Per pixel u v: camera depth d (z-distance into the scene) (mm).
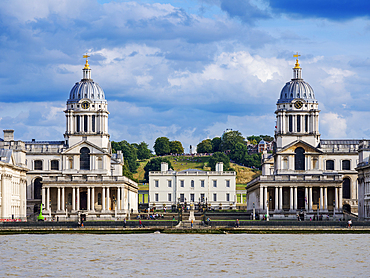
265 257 110750
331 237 141250
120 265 102188
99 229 156125
